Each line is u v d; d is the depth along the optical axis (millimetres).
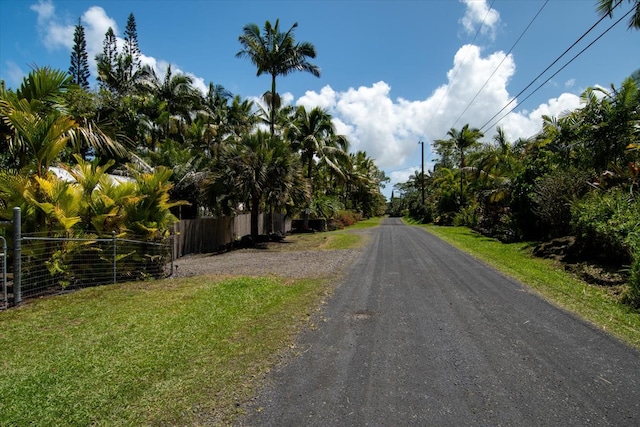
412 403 3221
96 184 8672
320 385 3545
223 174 17844
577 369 3854
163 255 9508
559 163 15688
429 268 9930
